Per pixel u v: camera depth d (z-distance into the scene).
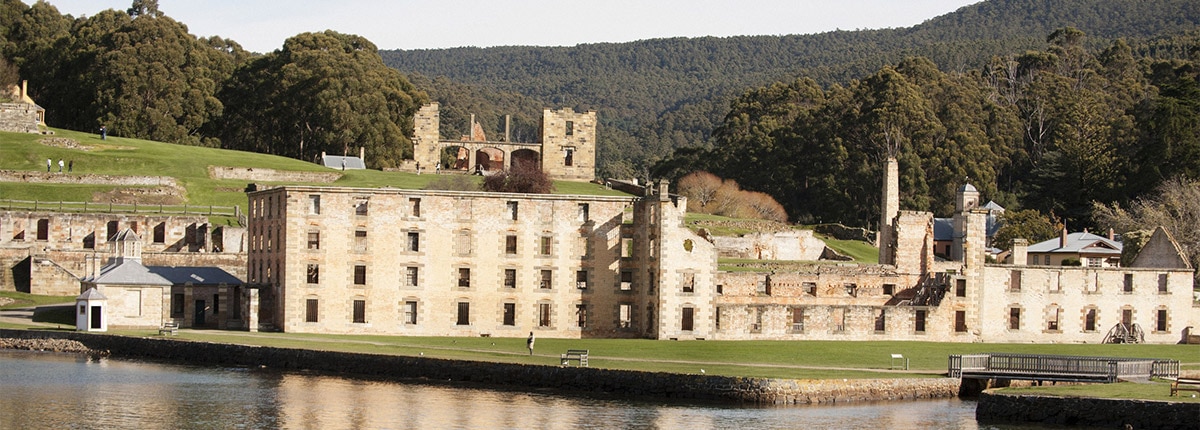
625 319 162.12
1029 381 121.12
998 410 109.50
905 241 172.50
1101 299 170.25
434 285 157.62
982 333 166.12
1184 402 101.12
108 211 194.62
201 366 136.75
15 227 186.12
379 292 156.38
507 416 109.94
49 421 107.19
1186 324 172.12
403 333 156.75
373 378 129.00
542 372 124.88
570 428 105.38
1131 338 170.12
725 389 117.12
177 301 159.50
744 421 108.38
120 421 107.62
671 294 156.75
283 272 155.25
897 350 147.50
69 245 187.75
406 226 157.00
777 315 159.00
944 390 121.81
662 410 112.88
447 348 140.25
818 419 109.81
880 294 170.75
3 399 115.50
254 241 166.62
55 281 177.25
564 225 160.62
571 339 156.50
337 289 155.38
